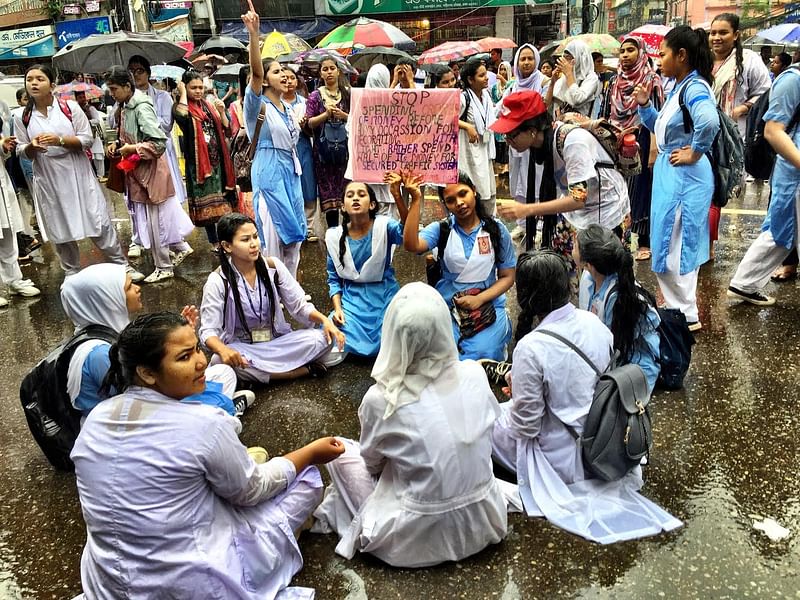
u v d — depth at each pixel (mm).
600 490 2639
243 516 2174
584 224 3943
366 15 20641
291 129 4922
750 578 2246
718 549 2389
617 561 2352
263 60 4805
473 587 2277
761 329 4250
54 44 20844
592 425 2537
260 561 2125
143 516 1882
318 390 3787
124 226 8312
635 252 5957
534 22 20500
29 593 2400
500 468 2932
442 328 2197
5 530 2764
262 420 3480
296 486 2352
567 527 2492
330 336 3879
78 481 1954
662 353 3469
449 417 2217
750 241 6164
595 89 5629
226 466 1998
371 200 4023
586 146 3605
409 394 2207
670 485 2771
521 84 7094
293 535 2279
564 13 19484
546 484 2631
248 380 3818
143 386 2031
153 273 6039
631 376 2568
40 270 6723
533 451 2699
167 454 1897
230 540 2070
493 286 3773
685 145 3852
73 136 5625
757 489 2715
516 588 2262
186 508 1948
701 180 3871
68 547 2637
